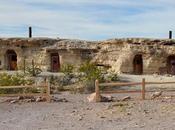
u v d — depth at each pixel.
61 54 51.66
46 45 53.25
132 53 47.81
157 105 21.98
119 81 37.66
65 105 23.59
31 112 21.09
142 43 48.69
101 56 50.47
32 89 29.41
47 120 18.44
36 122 18.00
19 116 19.89
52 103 24.58
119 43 49.69
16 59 54.91
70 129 16.06
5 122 18.17
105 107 21.80
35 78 37.56
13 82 30.08
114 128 15.98
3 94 26.48
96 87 25.14
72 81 36.03
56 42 53.44
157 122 16.98
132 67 47.94
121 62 47.59
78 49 51.22
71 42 52.78
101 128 16.08
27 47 53.69
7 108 22.75
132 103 23.16
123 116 18.70
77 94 30.59
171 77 42.22
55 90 32.28
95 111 20.48
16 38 54.06
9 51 54.97
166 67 47.59
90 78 33.06
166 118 17.86
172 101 23.97
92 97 25.45
